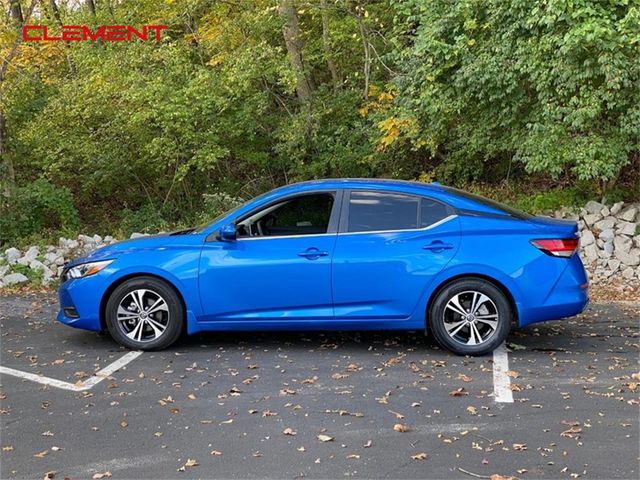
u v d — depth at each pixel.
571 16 9.12
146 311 6.43
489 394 5.16
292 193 6.35
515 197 12.77
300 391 5.27
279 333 7.06
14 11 14.23
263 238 6.29
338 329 6.27
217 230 6.38
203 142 13.21
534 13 9.41
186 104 12.62
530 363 5.96
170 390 5.34
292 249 6.20
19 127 14.35
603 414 4.73
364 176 14.48
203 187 15.10
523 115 10.81
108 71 12.98
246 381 5.51
